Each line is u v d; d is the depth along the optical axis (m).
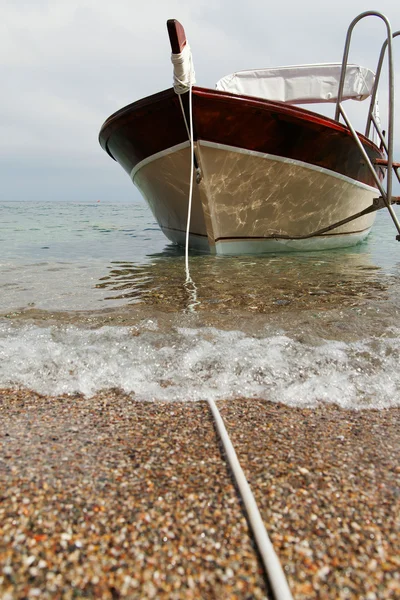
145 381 2.09
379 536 1.09
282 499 1.23
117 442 1.55
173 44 3.94
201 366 2.21
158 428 1.66
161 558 1.01
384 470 1.38
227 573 0.97
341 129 4.98
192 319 2.90
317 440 1.58
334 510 1.18
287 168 5.06
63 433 1.62
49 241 8.52
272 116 4.55
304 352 2.33
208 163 4.88
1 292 3.76
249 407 1.85
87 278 4.48
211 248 6.07
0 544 1.03
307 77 6.63
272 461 1.43
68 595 0.91
